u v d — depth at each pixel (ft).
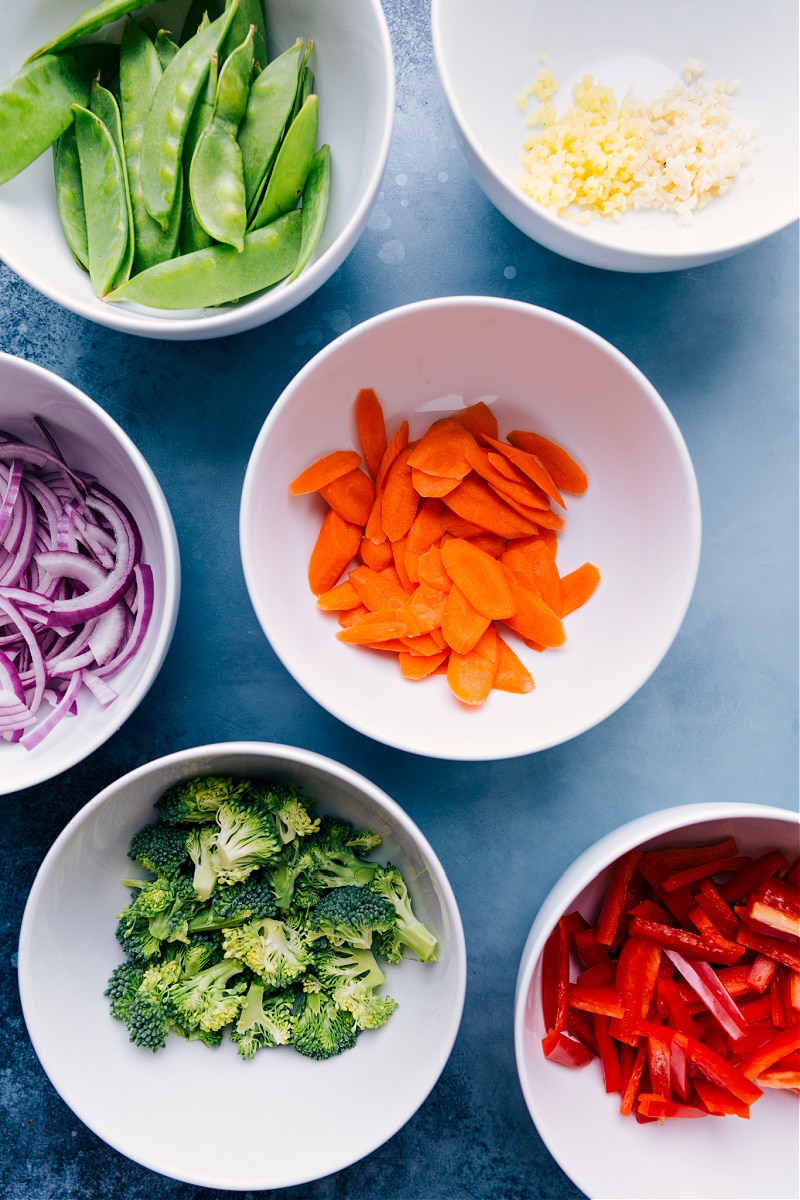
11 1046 4.09
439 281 4.04
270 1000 3.75
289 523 3.79
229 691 4.07
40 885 3.36
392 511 3.79
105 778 4.06
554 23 3.89
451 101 3.35
